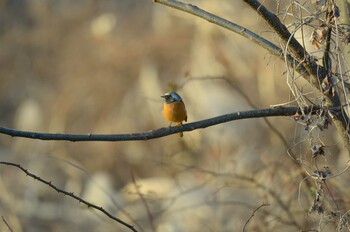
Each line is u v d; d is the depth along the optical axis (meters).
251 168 11.62
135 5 26.48
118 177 16.84
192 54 19.78
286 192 8.79
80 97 22.11
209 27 18.89
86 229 14.36
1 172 17.11
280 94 15.64
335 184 8.26
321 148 6.05
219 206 11.32
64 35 25.97
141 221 11.95
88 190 15.67
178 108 6.89
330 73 6.00
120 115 20.94
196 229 11.42
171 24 23.03
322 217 6.31
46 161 17.20
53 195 15.99
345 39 6.08
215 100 17.09
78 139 6.12
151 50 22.34
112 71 22.75
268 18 6.20
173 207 11.84
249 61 17.89
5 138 19.59
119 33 24.58
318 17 6.05
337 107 6.00
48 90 23.69
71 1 27.33
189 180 12.24
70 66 24.11
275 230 8.53
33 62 25.05
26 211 15.13
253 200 11.18
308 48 7.32
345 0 6.23
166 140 15.39
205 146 14.01
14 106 23.73
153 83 20.42
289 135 11.10
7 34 26.41
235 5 17.12
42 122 21.80
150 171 15.91
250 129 14.47
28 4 27.33
